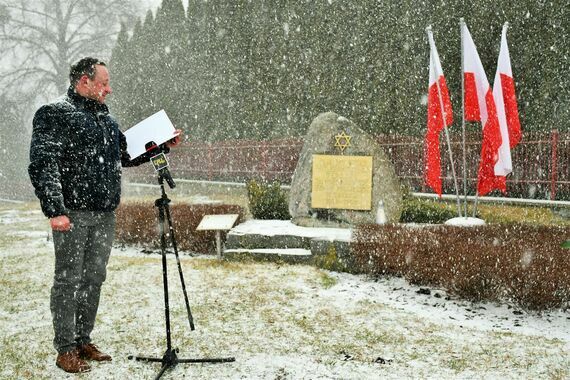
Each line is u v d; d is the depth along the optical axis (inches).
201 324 165.6
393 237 235.8
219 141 725.9
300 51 611.8
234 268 245.1
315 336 155.1
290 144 593.6
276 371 128.9
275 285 214.4
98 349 141.0
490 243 218.2
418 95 475.2
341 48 562.6
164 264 132.7
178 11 834.8
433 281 209.5
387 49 506.6
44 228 408.5
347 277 232.7
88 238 133.1
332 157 313.1
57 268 127.8
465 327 164.7
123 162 146.5
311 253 256.2
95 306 136.8
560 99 381.7
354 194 310.0
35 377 124.9
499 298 189.3
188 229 300.7
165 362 130.3
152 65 879.7
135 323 166.4
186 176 789.2
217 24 744.3
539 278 179.0
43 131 121.9
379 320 171.2
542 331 162.4
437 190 308.8
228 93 722.2
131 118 927.0
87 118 128.3
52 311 127.9
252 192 364.8
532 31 395.5
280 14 646.5
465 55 300.5
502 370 129.4
